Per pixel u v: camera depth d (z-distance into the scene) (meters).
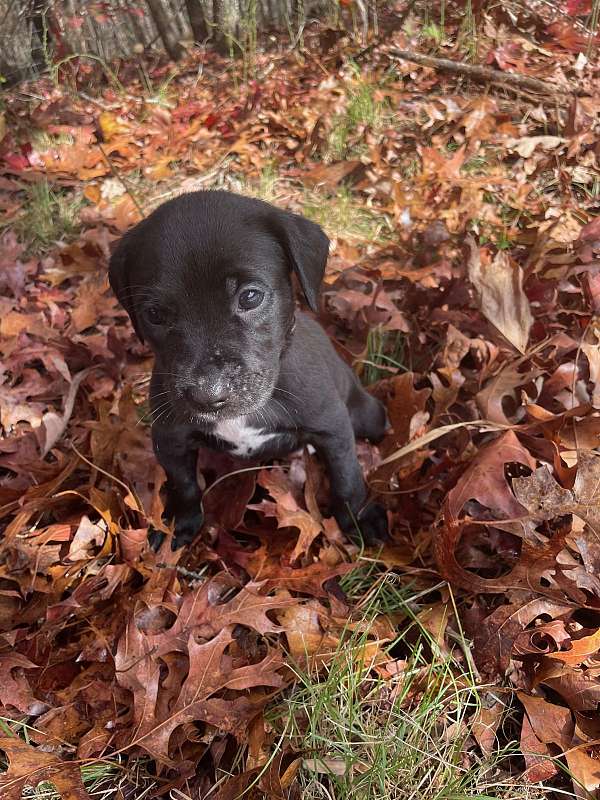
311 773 0.27
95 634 0.32
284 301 0.31
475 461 0.33
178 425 0.34
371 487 0.37
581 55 0.72
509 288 0.40
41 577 0.34
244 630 0.32
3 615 0.33
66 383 0.45
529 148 0.60
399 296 0.48
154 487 0.38
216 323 0.29
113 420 0.42
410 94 0.72
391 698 0.29
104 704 0.29
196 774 0.28
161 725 0.28
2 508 0.37
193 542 0.37
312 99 0.72
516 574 0.30
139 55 0.91
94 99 0.83
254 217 0.31
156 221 0.30
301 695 0.30
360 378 0.46
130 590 0.33
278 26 0.91
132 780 0.28
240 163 0.66
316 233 0.32
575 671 0.28
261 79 0.80
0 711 0.29
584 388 0.38
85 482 0.39
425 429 0.39
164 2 0.88
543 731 0.27
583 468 0.30
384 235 0.56
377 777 0.26
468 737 0.28
